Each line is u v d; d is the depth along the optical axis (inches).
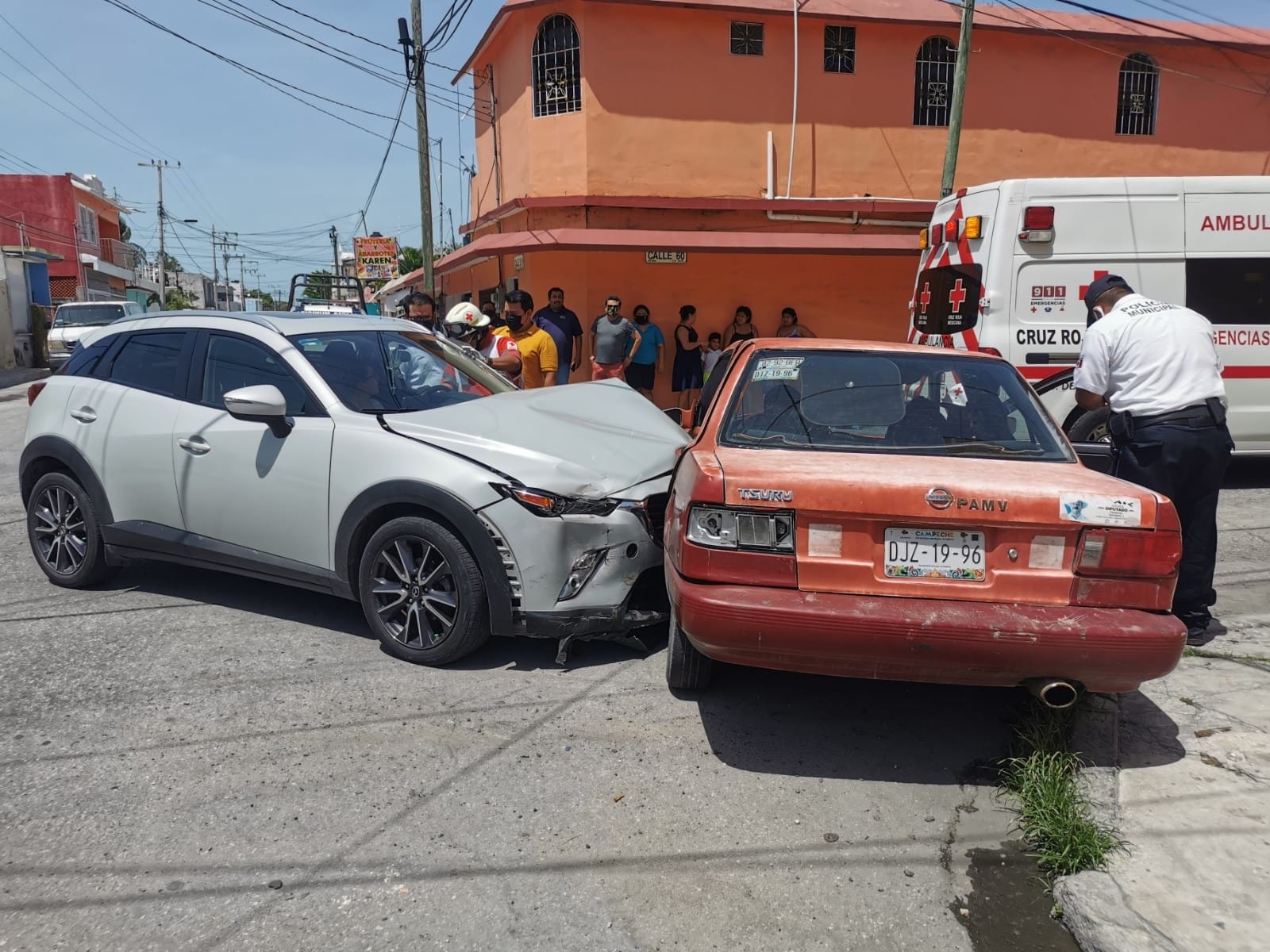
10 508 292.7
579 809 118.8
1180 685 152.1
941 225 319.0
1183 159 590.9
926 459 133.3
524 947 94.0
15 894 100.7
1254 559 229.9
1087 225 286.8
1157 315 165.5
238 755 130.7
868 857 110.3
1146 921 94.8
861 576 120.0
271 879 104.0
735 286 541.0
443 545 155.1
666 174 530.3
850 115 546.6
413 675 157.9
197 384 187.9
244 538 177.6
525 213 536.1
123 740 134.7
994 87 561.6
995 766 132.6
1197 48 579.5
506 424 172.2
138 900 100.0
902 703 152.2
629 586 159.8
